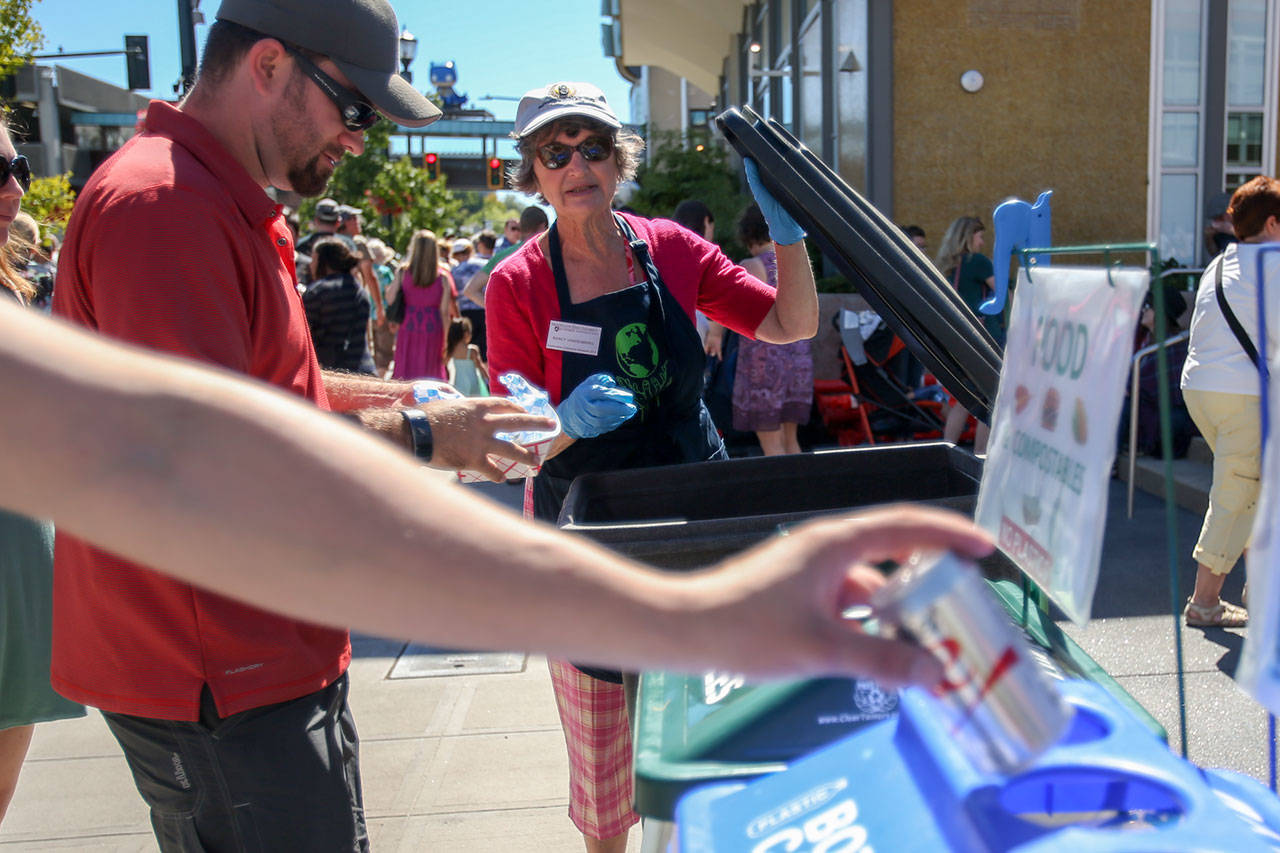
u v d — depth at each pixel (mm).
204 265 1409
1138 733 827
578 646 565
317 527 535
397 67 1750
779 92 14562
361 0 1651
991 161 9031
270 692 1512
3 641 2211
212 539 529
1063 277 1021
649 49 21641
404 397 2121
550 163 2166
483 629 555
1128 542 4977
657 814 1008
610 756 2168
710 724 1066
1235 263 3676
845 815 813
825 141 11281
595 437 2162
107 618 1482
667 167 15438
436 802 2984
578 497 1856
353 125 1688
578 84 2199
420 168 28047
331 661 1616
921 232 7586
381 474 561
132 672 1478
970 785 737
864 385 7090
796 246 2264
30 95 34781
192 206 1427
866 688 1072
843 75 10273
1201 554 3883
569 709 2174
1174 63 9148
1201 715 3211
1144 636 3852
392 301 8344
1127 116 9062
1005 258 1548
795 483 2078
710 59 20906
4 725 2273
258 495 532
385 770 3172
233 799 1531
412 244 8227
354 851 1651
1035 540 1033
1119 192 9156
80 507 525
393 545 542
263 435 543
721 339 6523
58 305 1521
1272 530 705
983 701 605
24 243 2590
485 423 1718
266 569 535
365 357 6203
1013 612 1268
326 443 558
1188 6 9062
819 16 11438
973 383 1796
